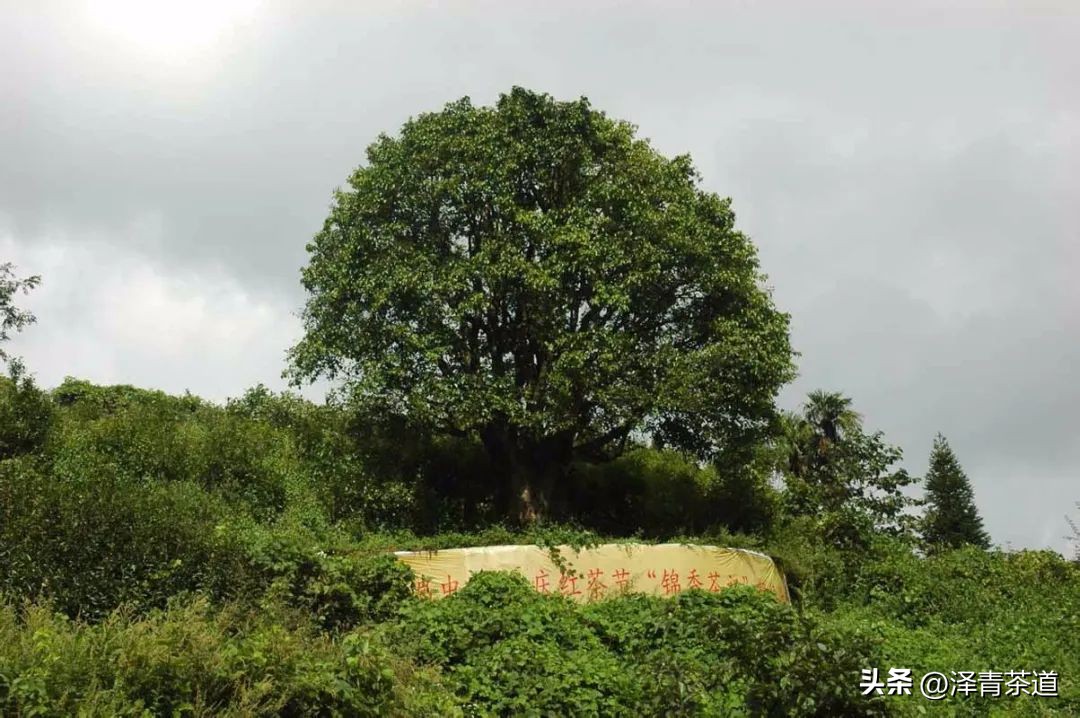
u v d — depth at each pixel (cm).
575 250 1894
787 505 2344
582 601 1669
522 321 2008
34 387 2019
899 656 1210
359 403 1930
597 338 1866
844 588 1919
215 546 1211
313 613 1166
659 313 2055
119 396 2619
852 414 3108
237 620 1065
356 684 795
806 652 770
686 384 1869
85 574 1127
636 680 969
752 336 1950
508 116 2048
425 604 1234
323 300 2019
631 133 2156
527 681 949
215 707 749
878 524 2661
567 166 2048
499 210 1970
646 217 1939
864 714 758
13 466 1428
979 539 4122
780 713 778
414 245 1989
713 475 2331
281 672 785
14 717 660
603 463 2253
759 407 1988
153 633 807
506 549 1675
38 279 2261
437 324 1928
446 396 1866
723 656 1108
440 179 1986
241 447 2003
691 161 2184
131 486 1463
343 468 2014
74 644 763
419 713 827
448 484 2205
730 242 2039
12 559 1116
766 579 1822
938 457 4319
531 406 1931
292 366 2030
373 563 1299
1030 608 1734
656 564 1744
